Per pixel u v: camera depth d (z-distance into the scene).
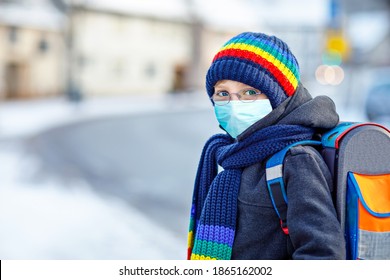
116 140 14.96
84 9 35.50
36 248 4.82
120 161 10.82
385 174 1.52
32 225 5.71
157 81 42.50
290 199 1.42
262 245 1.51
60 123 20.50
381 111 15.27
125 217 6.04
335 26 20.44
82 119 22.62
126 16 39.25
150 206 6.68
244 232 1.52
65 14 33.94
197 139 15.59
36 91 33.28
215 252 1.53
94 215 6.16
